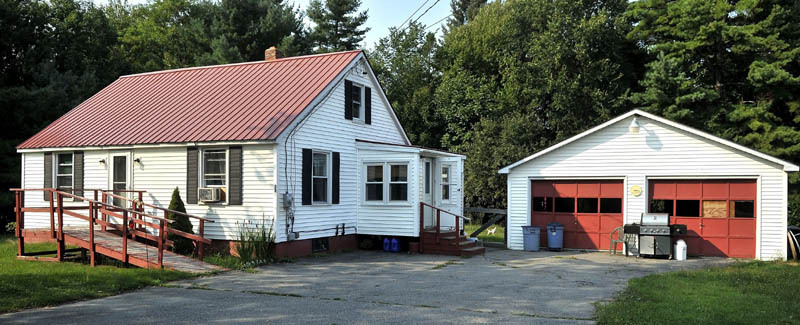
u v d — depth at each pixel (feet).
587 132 67.87
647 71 110.32
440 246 63.00
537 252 67.31
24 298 35.27
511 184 72.38
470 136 123.24
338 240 64.69
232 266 50.01
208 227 57.82
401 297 37.50
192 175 58.29
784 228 60.29
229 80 70.74
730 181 63.00
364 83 72.02
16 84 108.37
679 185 65.05
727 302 35.45
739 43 101.04
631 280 44.73
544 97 118.42
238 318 31.14
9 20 105.50
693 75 107.14
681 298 36.83
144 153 61.05
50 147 65.72
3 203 87.81
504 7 150.61
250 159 56.34
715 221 63.52
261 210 55.62
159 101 69.36
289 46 138.92
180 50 165.58
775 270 51.90
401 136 81.97
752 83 100.32
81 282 40.55
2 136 95.35
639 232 61.77
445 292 39.50
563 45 112.16
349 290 40.06
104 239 53.06
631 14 113.80
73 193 64.95
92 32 129.29
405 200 64.54
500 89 131.13
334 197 63.77
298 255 58.13
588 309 33.96
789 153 95.81
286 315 31.91
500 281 44.60
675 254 61.21
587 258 61.16
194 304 34.86
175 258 50.75
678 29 107.14
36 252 54.03
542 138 112.37
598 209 68.44
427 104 141.59
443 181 72.13
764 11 102.83
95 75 120.98
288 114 57.93
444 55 149.89
